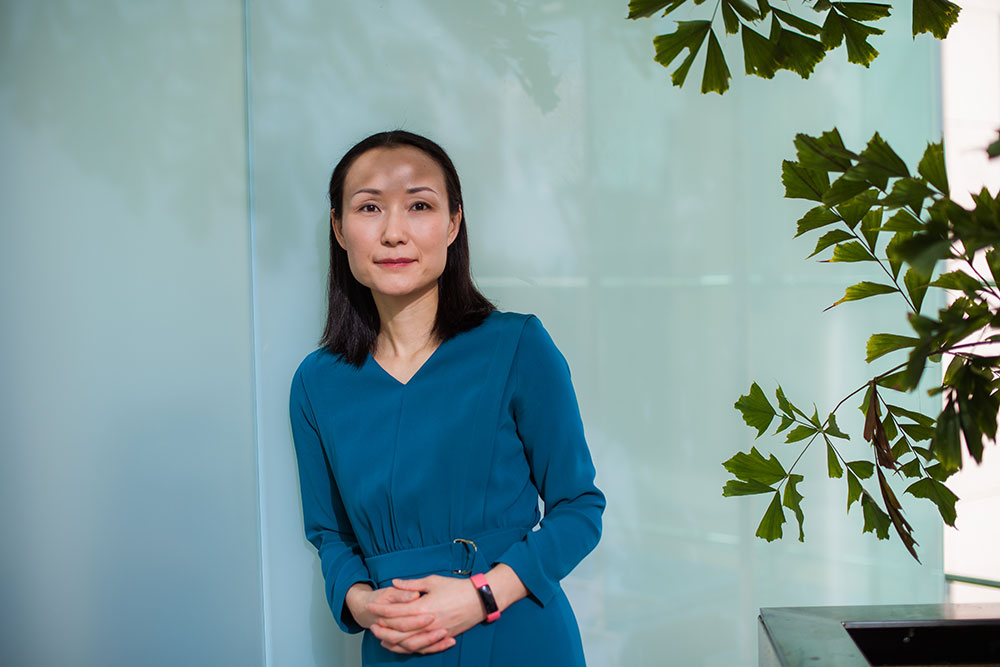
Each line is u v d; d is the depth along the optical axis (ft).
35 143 6.04
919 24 3.47
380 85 6.58
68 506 6.14
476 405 4.97
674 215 7.30
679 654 7.40
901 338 3.02
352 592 4.95
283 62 6.39
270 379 6.45
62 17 6.06
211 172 6.31
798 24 3.27
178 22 6.23
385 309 5.26
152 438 6.24
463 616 4.62
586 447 5.27
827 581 7.82
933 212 2.38
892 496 3.11
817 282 7.77
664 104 7.24
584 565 7.12
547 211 6.95
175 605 6.30
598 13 7.04
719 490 7.48
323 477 5.44
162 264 6.23
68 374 6.11
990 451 12.71
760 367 7.58
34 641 6.12
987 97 10.99
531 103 6.90
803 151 2.56
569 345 7.04
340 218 5.30
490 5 6.79
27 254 6.05
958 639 3.22
